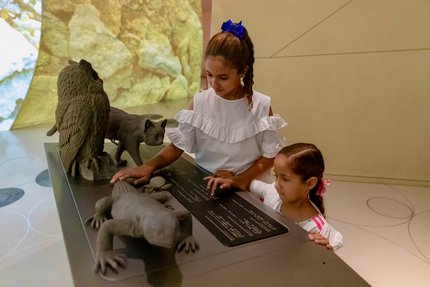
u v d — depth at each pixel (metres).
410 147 2.26
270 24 2.15
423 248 1.62
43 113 2.92
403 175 2.33
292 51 2.19
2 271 1.05
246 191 1.11
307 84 2.24
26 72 2.72
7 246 1.17
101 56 3.44
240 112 1.22
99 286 0.64
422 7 2.00
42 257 1.12
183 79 4.77
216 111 1.23
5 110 2.64
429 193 2.22
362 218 1.89
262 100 1.24
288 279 0.68
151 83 4.19
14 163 1.96
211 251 0.76
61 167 1.29
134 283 0.65
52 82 2.94
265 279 0.67
